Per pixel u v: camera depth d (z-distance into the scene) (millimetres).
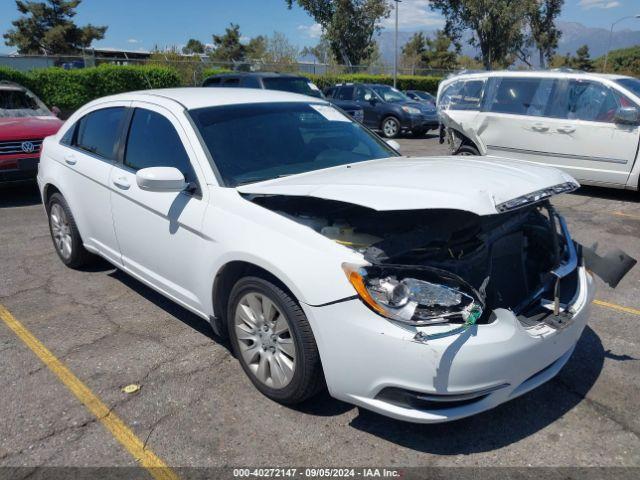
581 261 3367
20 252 5852
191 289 3619
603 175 8234
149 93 4301
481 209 2496
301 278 2768
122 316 4324
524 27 42500
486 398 2643
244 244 3068
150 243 3891
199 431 2949
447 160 3604
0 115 8617
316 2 39969
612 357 3707
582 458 2744
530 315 2967
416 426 2986
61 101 17609
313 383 2932
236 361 3648
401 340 2512
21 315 4344
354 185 2873
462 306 2609
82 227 4816
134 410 3129
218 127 3768
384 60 45250
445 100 9859
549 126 8539
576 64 68625
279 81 13125
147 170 3354
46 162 5227
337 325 2668
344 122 4500
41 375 3484
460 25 42938
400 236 2869
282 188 3080
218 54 66438
